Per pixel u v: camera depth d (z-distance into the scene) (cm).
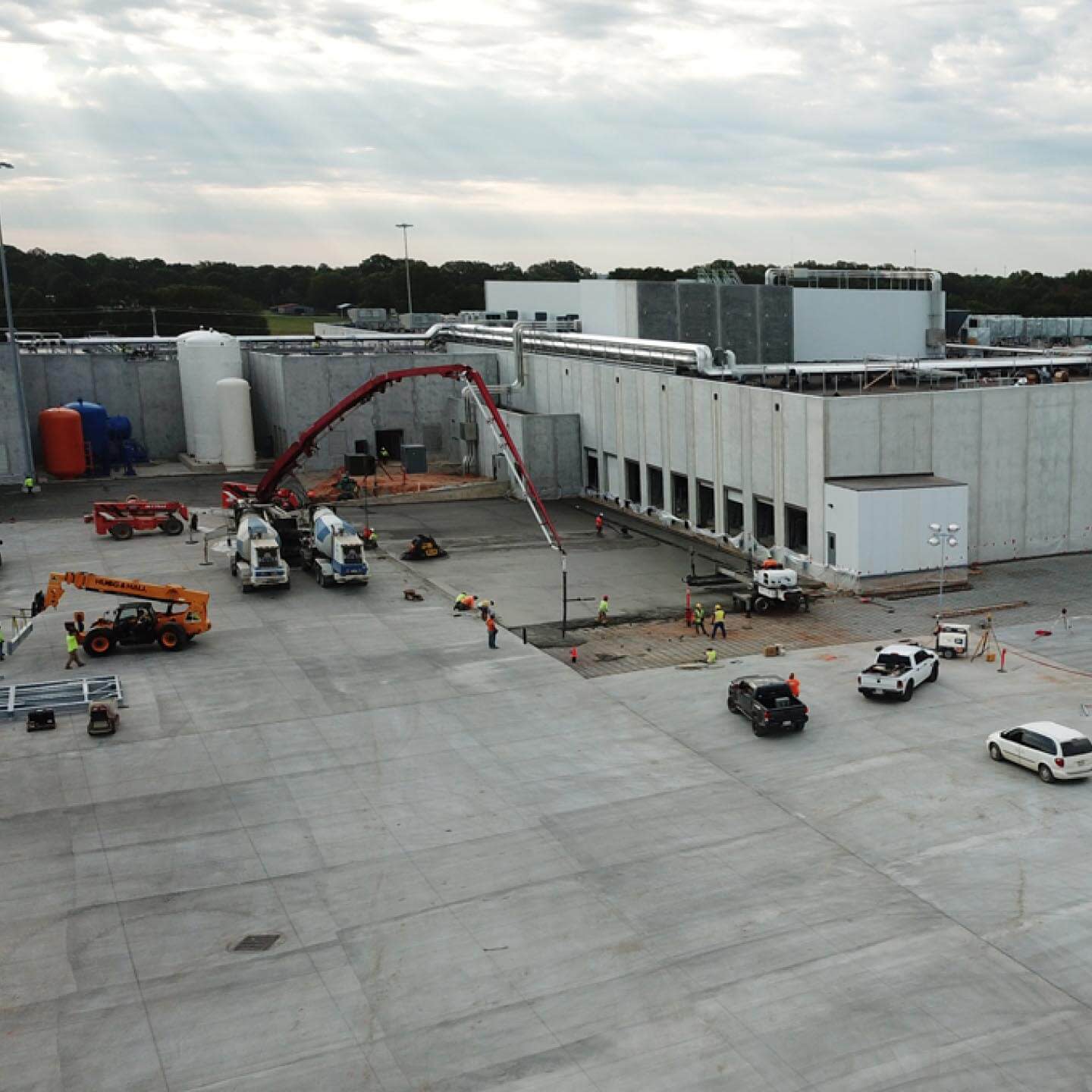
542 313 12450
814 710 3925
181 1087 2022
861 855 2845
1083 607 5247
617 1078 2017
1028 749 3309
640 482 7794
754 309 9594
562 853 2892
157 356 10412
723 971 2345
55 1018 2233
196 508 7862
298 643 4838
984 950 2403
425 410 9600
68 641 4544
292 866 2855
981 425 6012
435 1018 2209
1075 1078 1992
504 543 6975
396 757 3572
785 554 6150
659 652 4672
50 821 3134
